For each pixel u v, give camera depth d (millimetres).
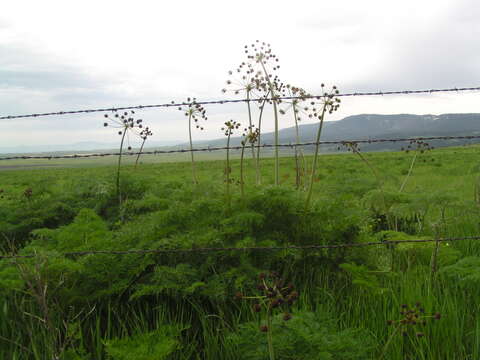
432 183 13227
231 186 5348
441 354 3074
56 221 6641
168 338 2750
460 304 3715
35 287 3236
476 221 6332
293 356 2471
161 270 3492
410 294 3764
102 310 3623
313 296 3801
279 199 4188
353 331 2732
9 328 3398
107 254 3604
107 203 6836
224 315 3492
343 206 4387
